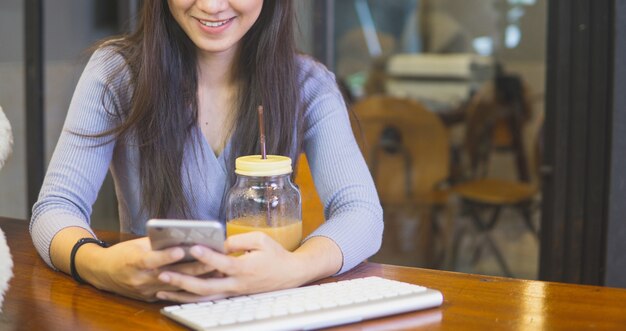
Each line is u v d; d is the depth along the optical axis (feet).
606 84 6.64
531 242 14.80
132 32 5.42
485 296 3.94
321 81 5.42
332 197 5.01
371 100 13.00
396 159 13.15
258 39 5.09
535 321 3.59
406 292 3.76
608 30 6.57
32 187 9.82
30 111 9.73
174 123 4.99
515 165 18.19
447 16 19.76
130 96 5.03
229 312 3.48
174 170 5.01
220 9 4.59
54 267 4.40
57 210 4.65
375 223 4.73
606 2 6.56
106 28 10.83
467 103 16.85
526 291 4.02
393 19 18.93
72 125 4.98
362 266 4.53
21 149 9.79
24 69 9.68
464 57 17.78
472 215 13.94
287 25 5.12
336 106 5.35
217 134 5.22
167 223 3.49
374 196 4.95
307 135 5.35
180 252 3.61
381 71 18.16
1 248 3.67
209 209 5.18
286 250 4.00
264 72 5.10
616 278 6.72
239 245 3.77
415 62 17.76
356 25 17.93
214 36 4.71
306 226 5.53
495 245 14.17
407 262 14.01
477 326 3.52
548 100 7.18
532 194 12.84
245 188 4.16
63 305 3.83
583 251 6.90
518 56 19.12
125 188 5.36
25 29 9.64
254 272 3.74
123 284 3.83
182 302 3.75
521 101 16.48
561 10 6.80
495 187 13.15
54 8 9.91
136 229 5.41
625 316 3.67
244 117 5.12
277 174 4.13
